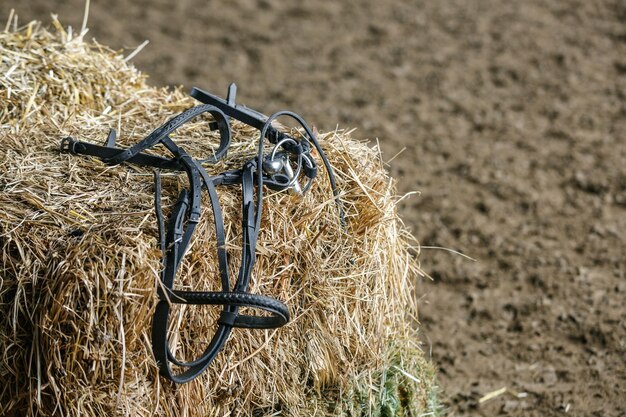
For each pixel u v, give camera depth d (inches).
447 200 213.2
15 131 115.8
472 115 258.5
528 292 177.9
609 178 222.4
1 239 91.6
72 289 87.2
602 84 276.8
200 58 293.3
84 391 88.2
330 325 106.6
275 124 118.7
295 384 105.2
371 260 110.0
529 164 230.2
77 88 130.7
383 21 330.6
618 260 187.8
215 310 98.0
